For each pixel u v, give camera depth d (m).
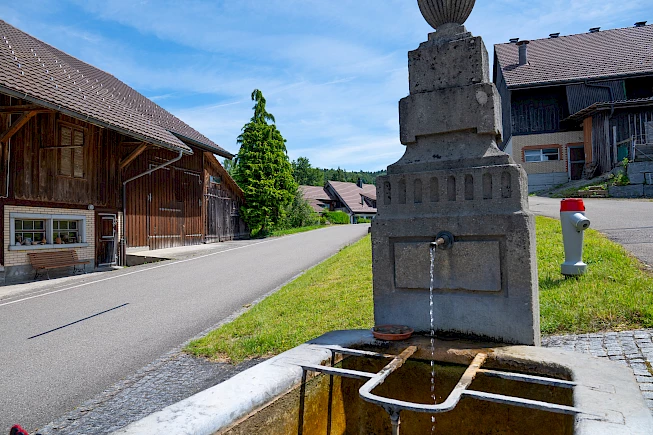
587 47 32.66
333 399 2.93
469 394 2.16
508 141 32.19
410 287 3.39
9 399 4.77
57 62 15.66
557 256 7.64
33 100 10.93
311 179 95.81
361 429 3.18
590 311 4.93
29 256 13.21
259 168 31.02
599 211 14.61
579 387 2.19
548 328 4.78
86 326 7.72
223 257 17.28
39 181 13.61
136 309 8.93
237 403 2.11
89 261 15.41
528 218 3.04
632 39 32.16
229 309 8.70
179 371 5.41
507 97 32.19
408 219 3.40
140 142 16.98
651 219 11.71
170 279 12.46
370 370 3.12
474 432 2.85
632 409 1.91
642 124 26.80
